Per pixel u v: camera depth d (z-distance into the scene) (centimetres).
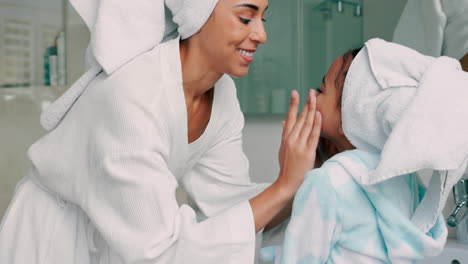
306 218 69
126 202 73
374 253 67
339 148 84
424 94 63
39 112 198
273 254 79
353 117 73
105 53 80
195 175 114
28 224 88
